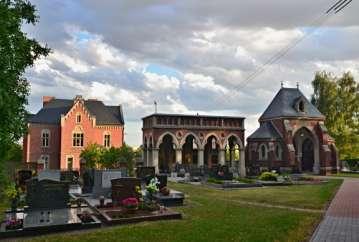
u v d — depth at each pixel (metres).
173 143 59.19
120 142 63.22
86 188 25.95
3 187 19.70
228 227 12.88
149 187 19.41
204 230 12.45
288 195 24.88
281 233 11.86
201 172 45.47
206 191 28.56
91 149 49.56
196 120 57.88
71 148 59.47
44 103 62.28
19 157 58.12
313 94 75.19
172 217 15.55
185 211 17.77
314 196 23.94
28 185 16.88
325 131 59.78
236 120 60.31
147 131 58.19
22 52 14.08
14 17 12.77
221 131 59.09
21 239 12.27
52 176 29.92
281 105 61.44
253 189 30.38
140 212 15.95
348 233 12.30
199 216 16.14
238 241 10.81
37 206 16.41
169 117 56.22
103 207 17.73
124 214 15.54
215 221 14.37
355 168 66.31
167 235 11.84
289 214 16.00
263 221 14.03
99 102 65.44
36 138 58.62
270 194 25.72
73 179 31.52
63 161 58.59
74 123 60.03
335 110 70.44
